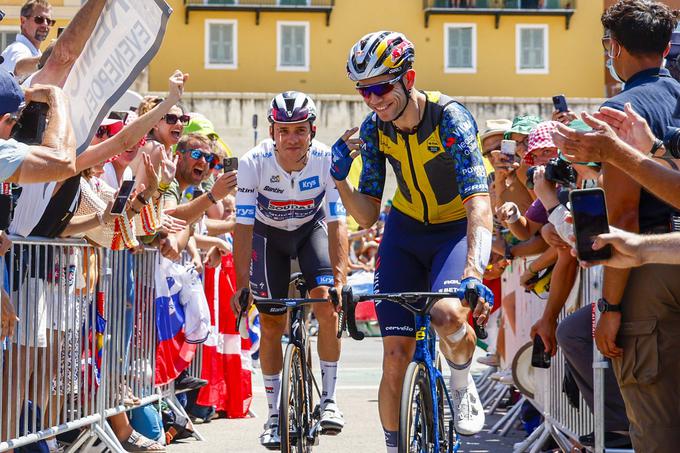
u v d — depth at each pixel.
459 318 4.82
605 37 4.54
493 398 9.07
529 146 6.17
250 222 6.18
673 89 4.16
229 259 8.22
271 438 5.86
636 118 3.77
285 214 6.30
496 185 7.08
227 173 6.84
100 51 5.11
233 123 38.50
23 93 4.08
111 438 6.02
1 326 4.62
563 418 5.74
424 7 46.00
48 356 5.30
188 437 7.16
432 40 46.19
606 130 3.45
